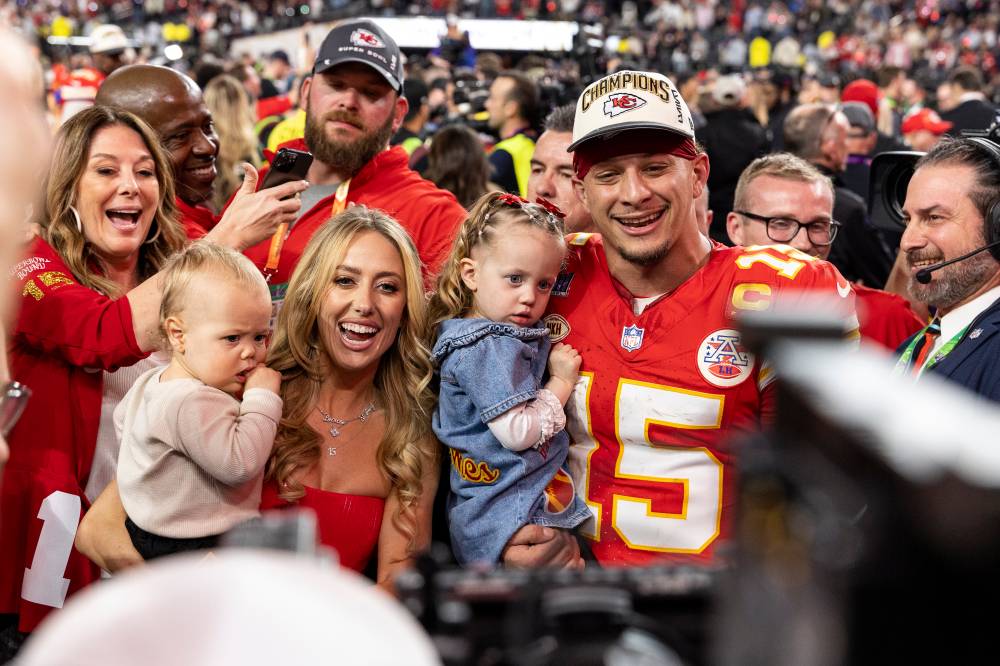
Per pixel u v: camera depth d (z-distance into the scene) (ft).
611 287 7.08
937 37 76.13
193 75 28.43
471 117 23.08
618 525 6.84
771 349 2.25
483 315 7.25
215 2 79.92
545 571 2.90
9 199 2.66
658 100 6.59
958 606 1.90
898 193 8.84
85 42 53.47
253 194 8.38
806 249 9.91
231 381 6.87
